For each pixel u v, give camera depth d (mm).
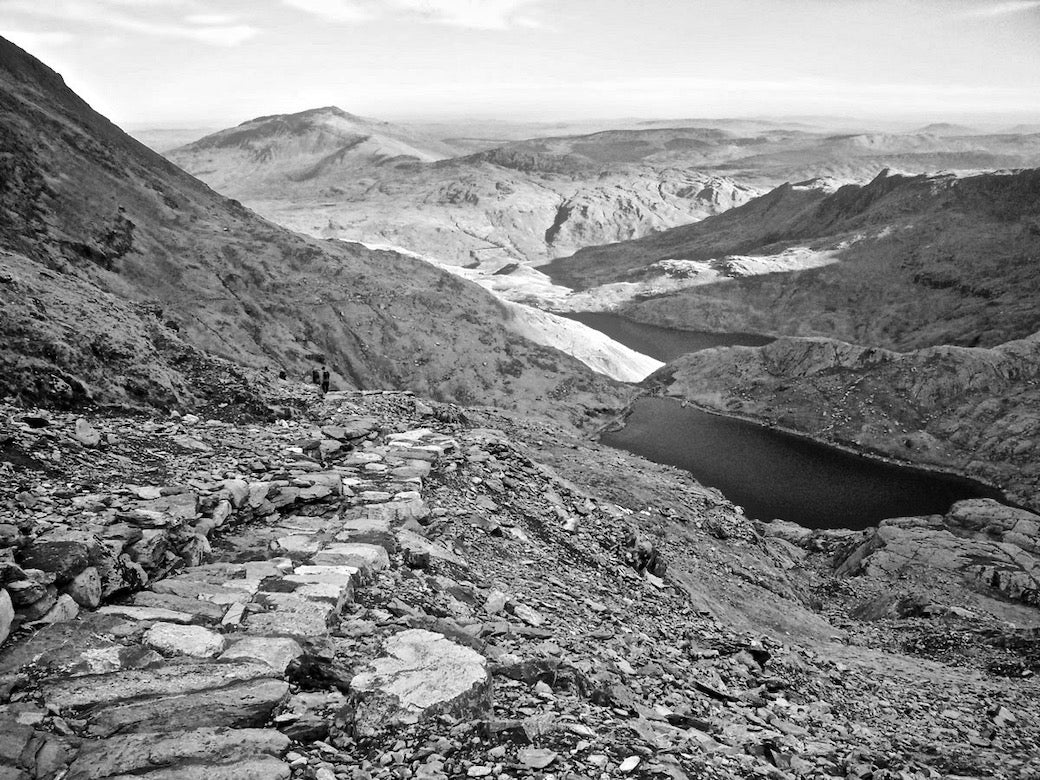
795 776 12609
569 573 21672
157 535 13945
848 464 183000
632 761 10391
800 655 24797
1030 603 57062
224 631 11914
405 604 14398
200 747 8930
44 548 11930
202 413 29672
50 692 9656
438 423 34062
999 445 182250
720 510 52875
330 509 19109
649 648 18016
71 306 31188
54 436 17984
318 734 9844
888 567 62312
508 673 12750
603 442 191125
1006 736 21484
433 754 9711
